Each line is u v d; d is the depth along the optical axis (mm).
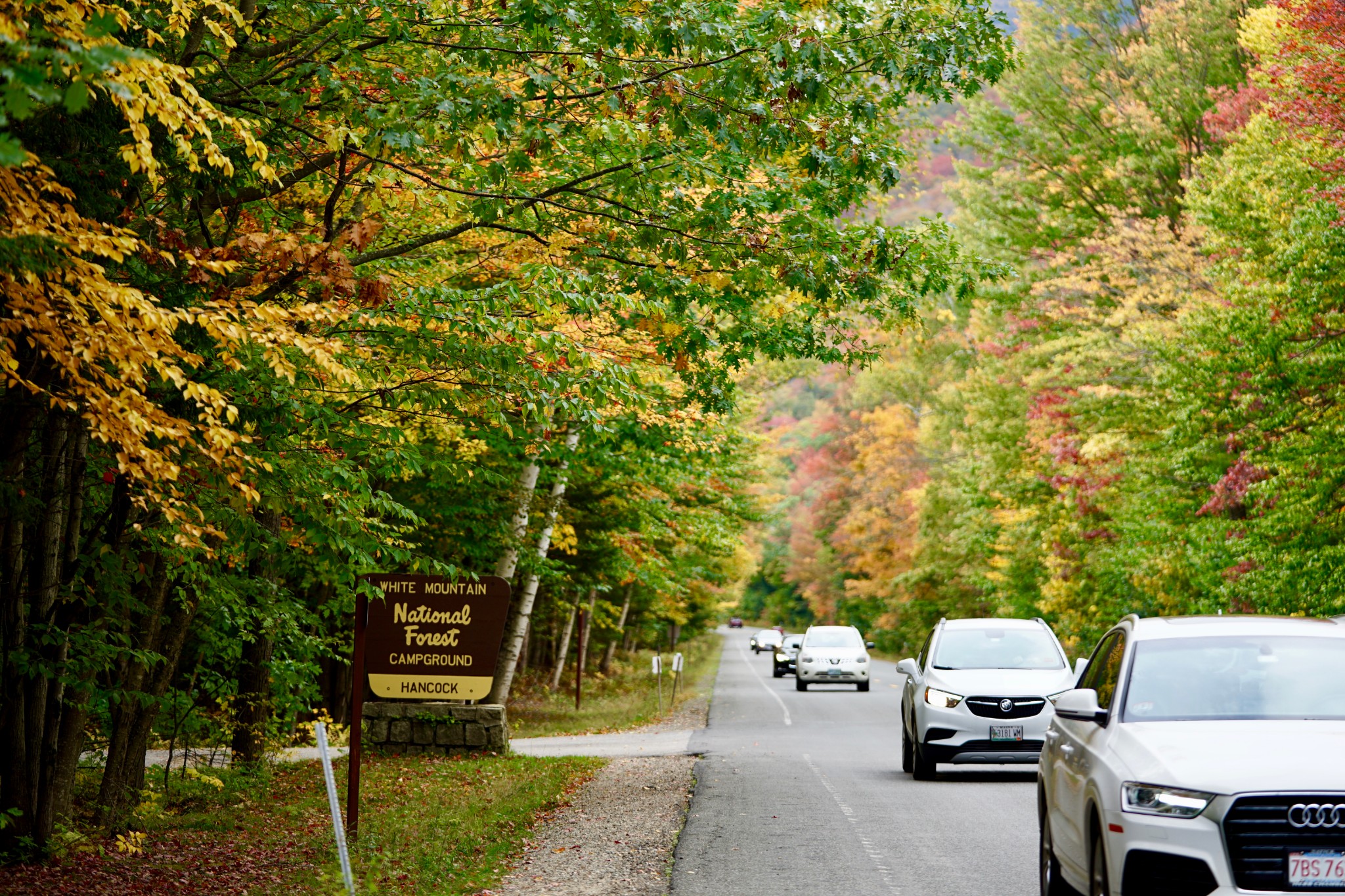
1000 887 9055
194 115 7309
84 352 7000
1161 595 27422
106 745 13984
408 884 9180
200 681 16547
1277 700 7266
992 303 39500
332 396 11695
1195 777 6336
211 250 9227
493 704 19891
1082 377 31891
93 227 7031
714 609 76750
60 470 9633
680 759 19328
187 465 8859
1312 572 19625
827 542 94250
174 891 9102
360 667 11180
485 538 22016
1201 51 38406
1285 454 20250
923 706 15430
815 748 20891
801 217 13102
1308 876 6074
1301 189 21094
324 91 11211
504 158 11961
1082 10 41438
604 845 11211
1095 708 7449
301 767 17906
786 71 10977
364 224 10250
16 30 5148
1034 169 41750
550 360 10945
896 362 64438
